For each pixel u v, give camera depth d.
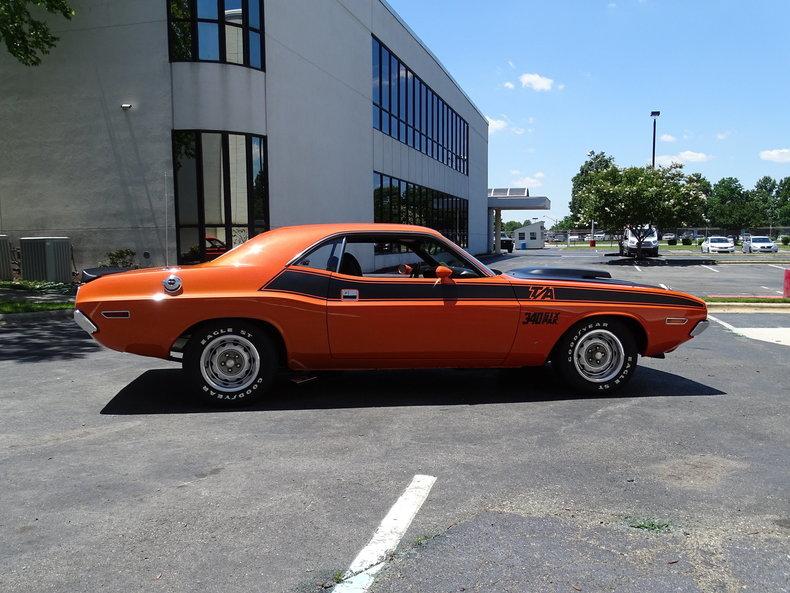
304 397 5.77
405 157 26.62
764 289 17.88
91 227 15.94
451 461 4.14
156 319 5.19
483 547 3.01
